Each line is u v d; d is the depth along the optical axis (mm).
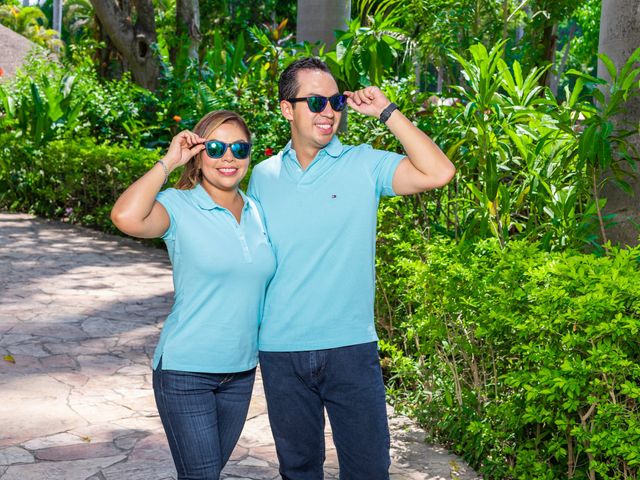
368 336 2719
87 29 21531
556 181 4613
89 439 4266
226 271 2615
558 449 3398
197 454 2613
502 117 4648
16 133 13406
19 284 8188
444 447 4266
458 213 5211
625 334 3018
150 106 14047
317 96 2662
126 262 9781
